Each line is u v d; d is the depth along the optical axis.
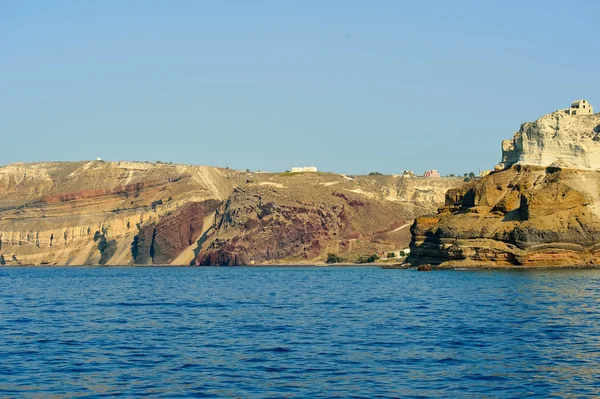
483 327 67.25
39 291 138.00
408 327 68.94
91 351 57.75
